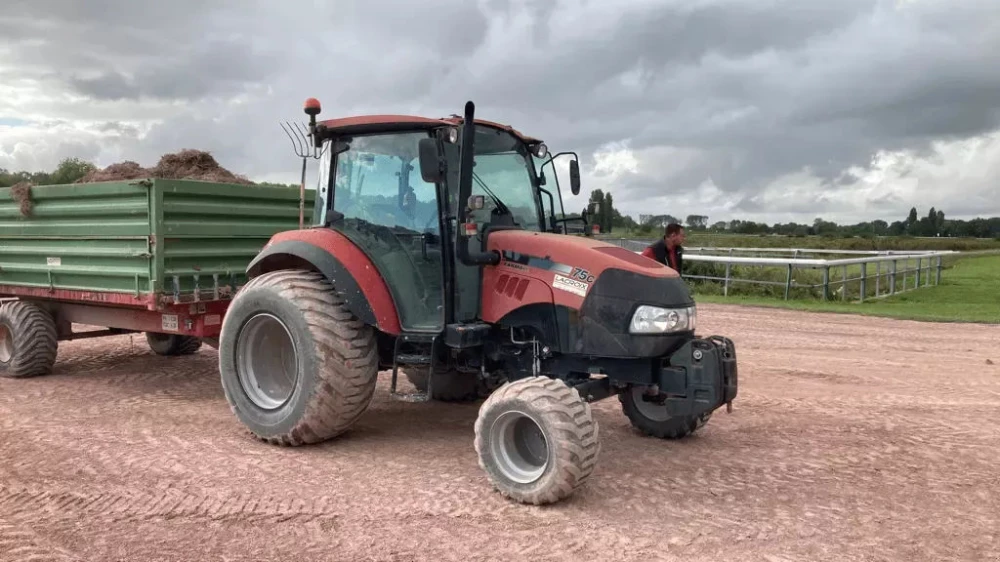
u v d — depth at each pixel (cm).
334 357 532
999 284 1886
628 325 485
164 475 492
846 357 955
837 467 534
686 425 579
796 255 2142
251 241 733
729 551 396
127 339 1044
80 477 486
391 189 552
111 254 682
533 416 448
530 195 602
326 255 545
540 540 405
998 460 551
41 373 795
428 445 572
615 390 544
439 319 539
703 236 2947
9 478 483
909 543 409
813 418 664
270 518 427
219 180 805
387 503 452
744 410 690
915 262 1959
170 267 655
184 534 405
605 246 527
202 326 686
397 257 547
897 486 497
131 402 688
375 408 686
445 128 522
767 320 1285
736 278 1748
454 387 698
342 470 510
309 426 541
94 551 384
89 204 698
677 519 438
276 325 571
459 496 466
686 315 499
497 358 551
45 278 767
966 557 393
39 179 1170
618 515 442
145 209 644
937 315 1326
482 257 521
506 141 588
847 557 391
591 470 448
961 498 477
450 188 534
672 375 494
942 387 787
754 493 482
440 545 396
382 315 533
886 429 630
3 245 805
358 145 567
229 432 595
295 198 779
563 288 502
